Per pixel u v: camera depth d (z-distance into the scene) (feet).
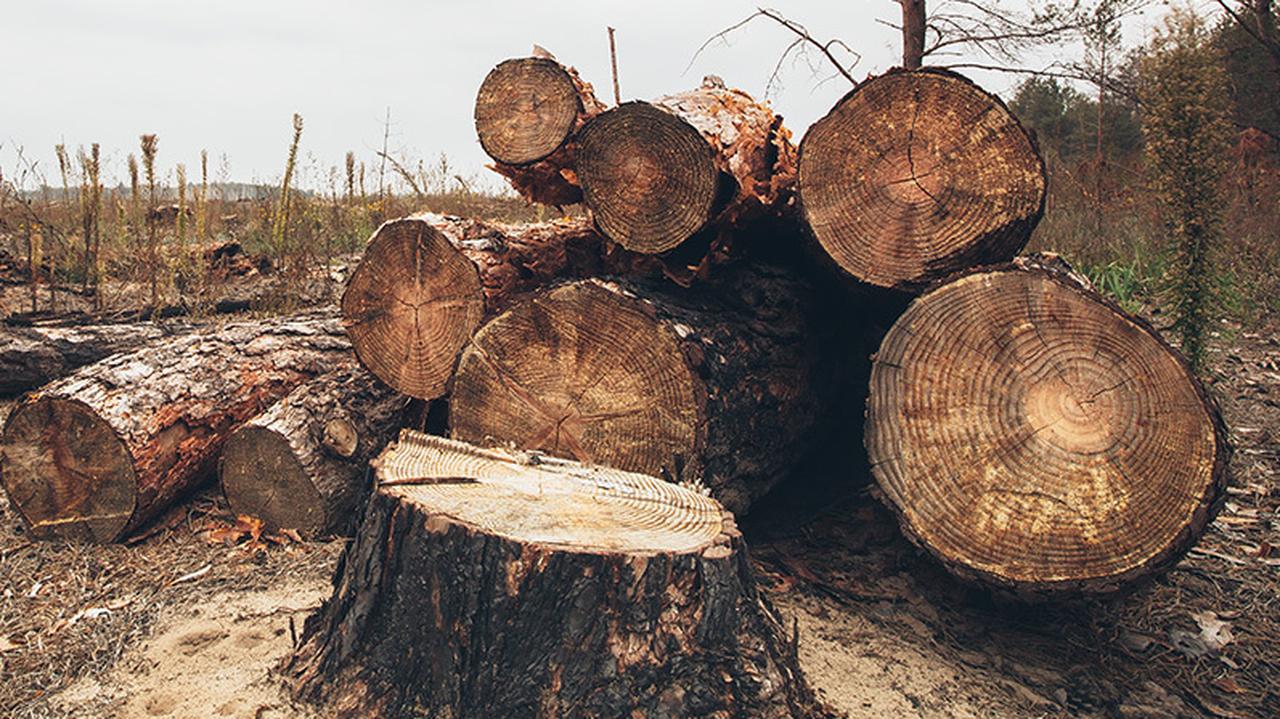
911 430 9.98
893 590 11.50
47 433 12.75
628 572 7.46
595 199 12.06
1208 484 8.89
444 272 13.88
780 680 7.77
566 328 11.47
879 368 10.20
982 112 10.52
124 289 24.57
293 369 15.52
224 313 24.54
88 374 13.47
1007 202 10.52
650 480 9.45
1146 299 22.94
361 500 9.02
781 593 11.46
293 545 13.06
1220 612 10.75
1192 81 17.26
